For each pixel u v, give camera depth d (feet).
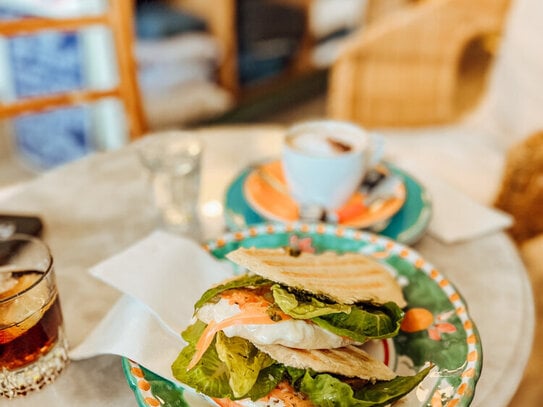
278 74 6.44
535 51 2.87
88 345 1.19
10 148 5.15
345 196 1.66
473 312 1.33
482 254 1.53
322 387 1.00
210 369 1.04
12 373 1.13
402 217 1.63
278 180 1.83
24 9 3.95
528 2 2.89
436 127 3.33
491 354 1.21
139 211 1.76
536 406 1.77
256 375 1.02
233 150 2.12
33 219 1.64
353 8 6.96
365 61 3.11
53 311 1.17
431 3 3.10
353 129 1.74
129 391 1.16
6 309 1.10
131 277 1.24
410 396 1.03
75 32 3.90
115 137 4.31
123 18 2.44
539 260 2.06
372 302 1.13
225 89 5.74
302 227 1.52
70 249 1.58
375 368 1.05
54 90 4.23
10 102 2.33
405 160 2.06
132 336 1.13
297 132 1.75
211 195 1.85
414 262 1.37
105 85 4.06
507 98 3.04
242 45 5.88
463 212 1.70
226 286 1.14
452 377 1.06
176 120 5.04
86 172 1.98
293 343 1.04
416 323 1.21
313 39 6.66
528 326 1.29
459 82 3.57
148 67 5.00
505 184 2.21
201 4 5.50
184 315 1.19
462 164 2.79
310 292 1.07
